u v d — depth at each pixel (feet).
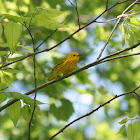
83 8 53.11
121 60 54.49
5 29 12.57
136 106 54.49
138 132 14.48
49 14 14.74
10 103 15.37
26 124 46.73
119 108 52.34
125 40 17.98
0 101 14.80
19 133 46.39
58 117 42.47
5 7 41.55
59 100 43.04
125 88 54.49
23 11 41.39
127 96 54.03
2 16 13.05
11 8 41.55
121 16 18.38
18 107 15.47
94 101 46.75
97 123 50.78
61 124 49.11
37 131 46.32
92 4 53.01
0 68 17.58
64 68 35.76
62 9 46.93
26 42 46.01
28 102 15.14
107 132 49.67
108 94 49.62
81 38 47.01
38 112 15.58
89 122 50.11
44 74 45.06
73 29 45.73
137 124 14.74
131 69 55.67
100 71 55.77
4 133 46.14
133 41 17.94
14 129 46.52
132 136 14.57
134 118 14.97
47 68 45.14
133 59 53.93
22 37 45.06
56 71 36.42
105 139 49.16
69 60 35.55
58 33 47.01
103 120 50.62
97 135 49.75
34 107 14.82
